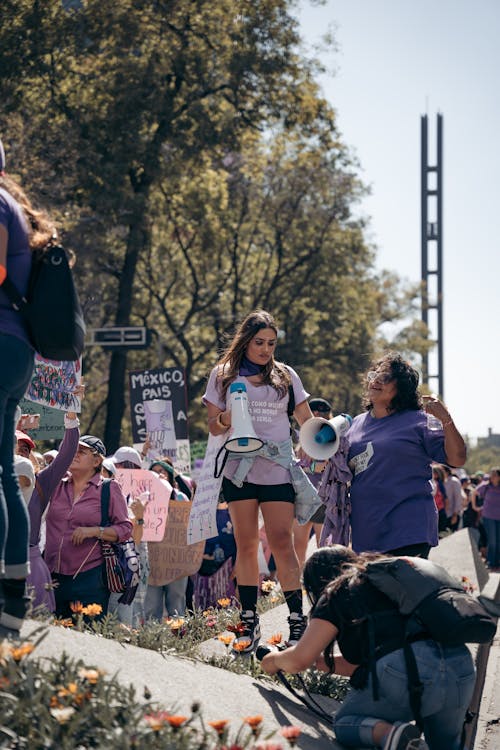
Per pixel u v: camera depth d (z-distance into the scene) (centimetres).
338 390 4606
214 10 3097
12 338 360
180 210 3497
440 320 10988
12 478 375
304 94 3231
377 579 423
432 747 436
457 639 405
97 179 2925
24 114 2998
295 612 548
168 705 384
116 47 2997
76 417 632
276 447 549
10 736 306
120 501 676
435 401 553
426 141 11306
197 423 4016
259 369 555
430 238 11269
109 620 484
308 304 4194
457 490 2088
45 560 660
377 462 548
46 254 370
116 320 3300
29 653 341
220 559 940
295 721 438
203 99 3219
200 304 4075
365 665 421
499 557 1994
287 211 4022
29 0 2906
